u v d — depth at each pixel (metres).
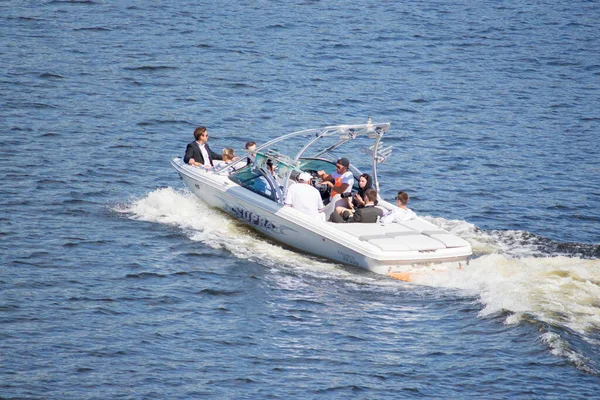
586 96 119.12
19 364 46.06
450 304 54.25
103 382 44.75
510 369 46.47
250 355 48.12
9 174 77.38
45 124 93.19
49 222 67.19
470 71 130.00
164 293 55.47
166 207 70.88
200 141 72.00
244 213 66.81
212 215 69.31
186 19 150.75
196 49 130.75
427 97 114.38
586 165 90.25
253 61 126.38
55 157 83.25
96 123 95.06
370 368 46.94
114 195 74.56
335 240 59.81
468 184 82.69
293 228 62.53
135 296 54.94
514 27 163.00
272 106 106.00
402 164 88.31
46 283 56.22
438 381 45.62
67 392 43.69
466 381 45.53
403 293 56.03
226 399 43.59
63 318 51.53
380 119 103.88
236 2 169.50
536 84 124.56
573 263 58.78
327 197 67.44
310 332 50.88
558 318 50.34
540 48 147.12
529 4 187.75
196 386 44.72
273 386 45.00
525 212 75.38
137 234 65.38
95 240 63.84
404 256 57.62
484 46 146.88
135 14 151.50
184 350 48.41
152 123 96.56
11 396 43.03
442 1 185.75
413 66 130.75
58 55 121.62
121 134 92.12
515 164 89.56
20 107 98.25
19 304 52.97
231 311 53.31
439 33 154.00
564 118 108.12
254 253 62.34
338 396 44.12
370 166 87.75
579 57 142.00
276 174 67.31
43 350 47.62
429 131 100.25
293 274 58.78
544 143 97.50
